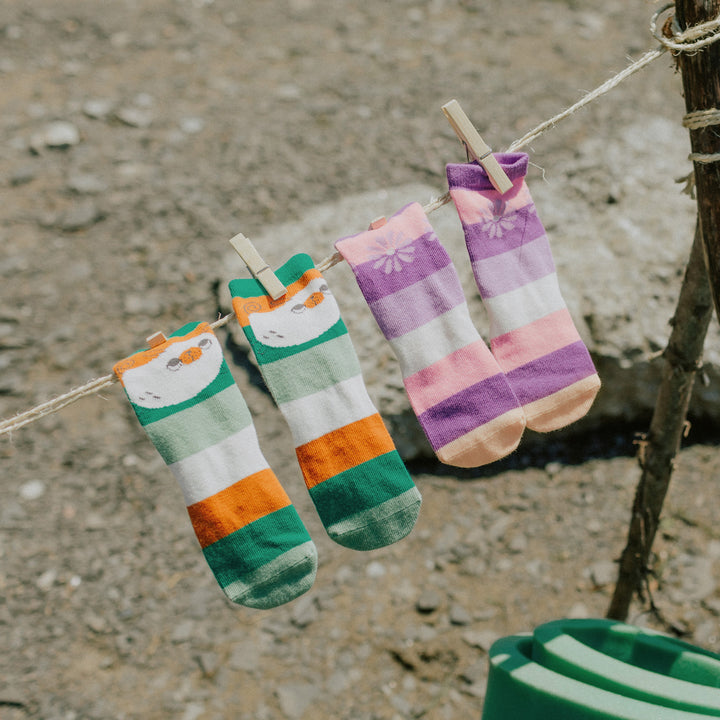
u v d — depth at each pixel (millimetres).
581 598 1542
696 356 1229
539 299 1064
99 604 1553
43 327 1978
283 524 1008
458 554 1619
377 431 1020
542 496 1710
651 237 1852
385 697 1463
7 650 1503
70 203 2248
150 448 1802
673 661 1114
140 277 2078
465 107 2480
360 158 2324
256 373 1880
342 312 1804
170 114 2520
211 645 1517
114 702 1463
